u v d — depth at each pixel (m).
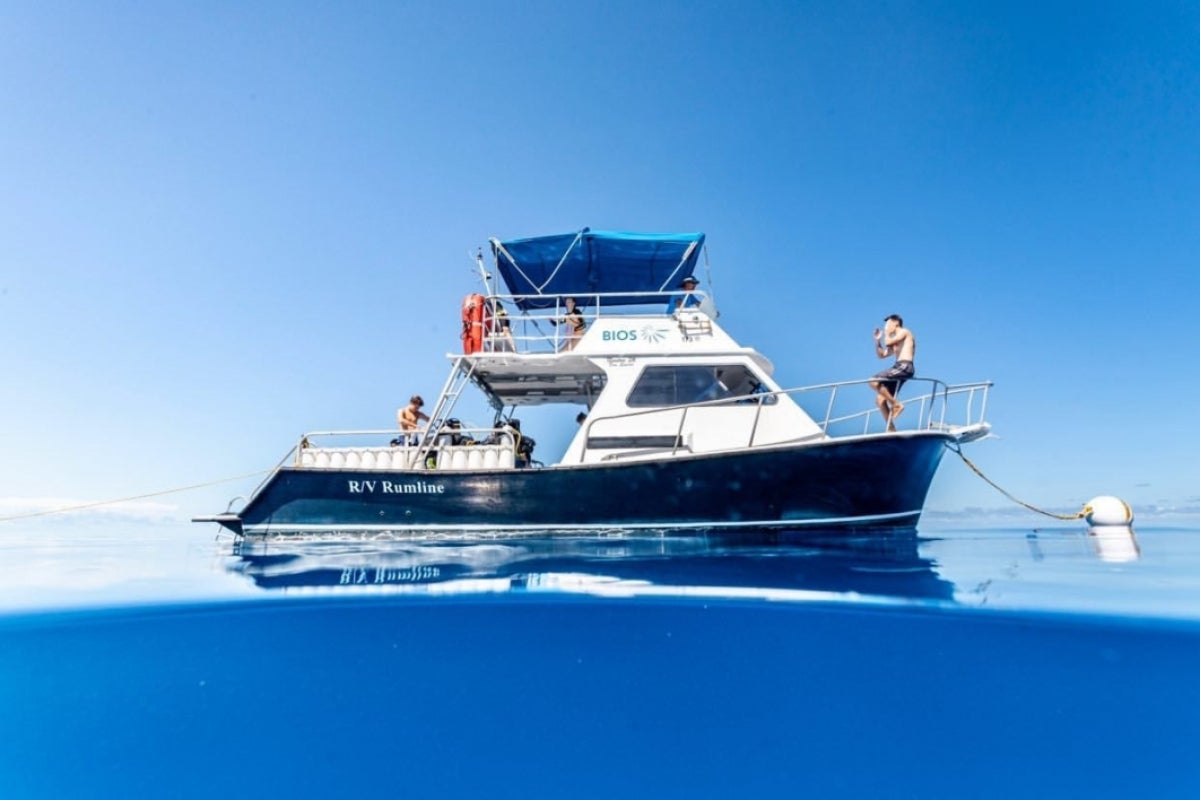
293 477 7.32
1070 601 3.58
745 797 2.26
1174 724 2.62
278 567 5.43
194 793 2.25
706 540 6.51
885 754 2.52
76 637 3.57
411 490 7.11
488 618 3.92
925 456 6.46
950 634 3.45
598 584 4.46
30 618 3.83
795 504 6.52
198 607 4.07
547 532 6.82
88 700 2.88
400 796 2.24
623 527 6.73
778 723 2.76
